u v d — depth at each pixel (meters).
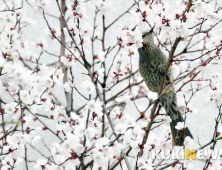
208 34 5.73
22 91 4.68
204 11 5.09
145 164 4.49
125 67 6.55
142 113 4.53
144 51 6.46
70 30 5.46
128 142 4.86
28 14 8.81
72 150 4.15
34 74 4.84
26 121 5.11
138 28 5.09
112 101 6.39
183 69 6.45
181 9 5.57
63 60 5.61
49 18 8.93
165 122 5.11
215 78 5.44
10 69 4.50
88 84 4.23
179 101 6.11
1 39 4.96
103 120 5.32
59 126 4.43
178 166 5.34
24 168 6.65
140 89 6.96
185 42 6.46
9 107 4.78
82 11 5.33
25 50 7.11
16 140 4.54
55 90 4.68
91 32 5.79
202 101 8.89
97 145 4.05
